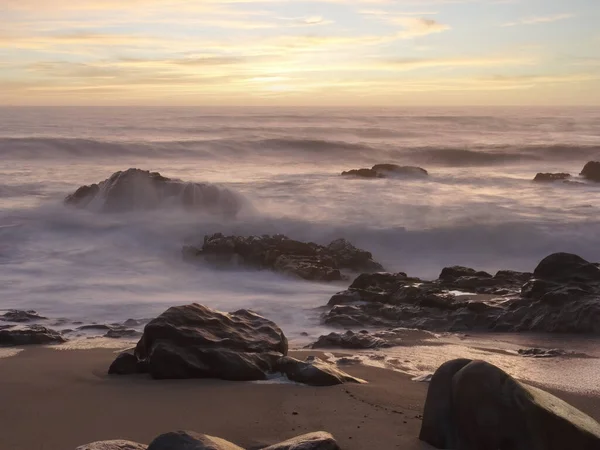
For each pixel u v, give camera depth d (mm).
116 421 6621
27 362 9273
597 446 5059
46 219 21438
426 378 8258
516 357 9547
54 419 6699
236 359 8297
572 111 139125
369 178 33156
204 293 15180
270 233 21203
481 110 144875
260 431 6273
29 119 77812
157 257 18797
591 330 11156
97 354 9875
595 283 12406
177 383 8062
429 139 60094
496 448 5180
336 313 12844
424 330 11734
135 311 13391
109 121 75875
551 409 5234
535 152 48312
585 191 30125
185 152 43750
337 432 6141
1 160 38406
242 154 44750
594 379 8219
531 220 22031
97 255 18641
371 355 9812
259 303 14180
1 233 20188
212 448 4793
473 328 11797
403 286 14102
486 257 20031
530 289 12430
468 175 35719
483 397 5344
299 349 10414
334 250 18734
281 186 29078
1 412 6930
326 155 45906
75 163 38594
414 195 27188
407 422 6402
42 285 15492
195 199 23406
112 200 23141
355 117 95500
